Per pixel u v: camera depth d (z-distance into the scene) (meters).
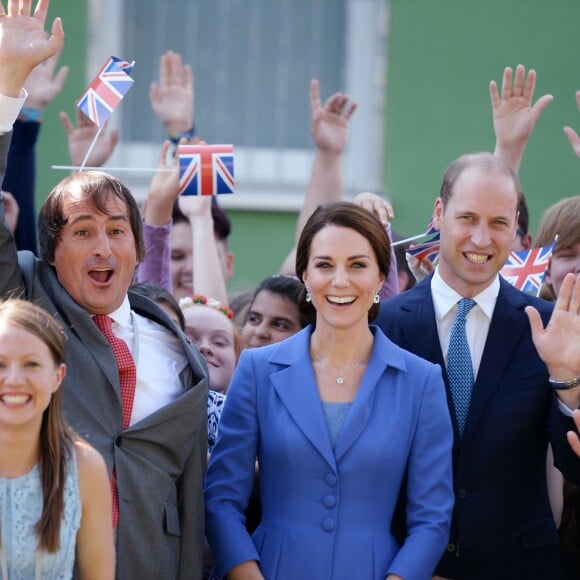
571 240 18.98
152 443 14.74
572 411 15.20
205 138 31.56
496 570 15.72
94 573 13.44
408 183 30.50
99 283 15.02
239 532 14.92
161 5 31.30
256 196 30.66
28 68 14.96
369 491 14.88
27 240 21.61
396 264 19.34
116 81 16.77
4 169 15.03
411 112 30.47
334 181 22.39
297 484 14.92
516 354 16.08
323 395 15.27
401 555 14.64
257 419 15.35
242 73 31.56
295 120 31.48
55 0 30.50
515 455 15.78
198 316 18.73
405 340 16.39
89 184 15.00
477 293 16.34
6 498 13.03
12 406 12.92
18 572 12.98
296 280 19.50
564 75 30.05
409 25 30.45
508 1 30.12
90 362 14.73
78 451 13.40
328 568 14.65
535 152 30.08
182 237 21.92
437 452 15.10
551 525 15.97
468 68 30.30
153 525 14.56
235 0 31.50
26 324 13.09
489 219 15.98
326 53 31.27
